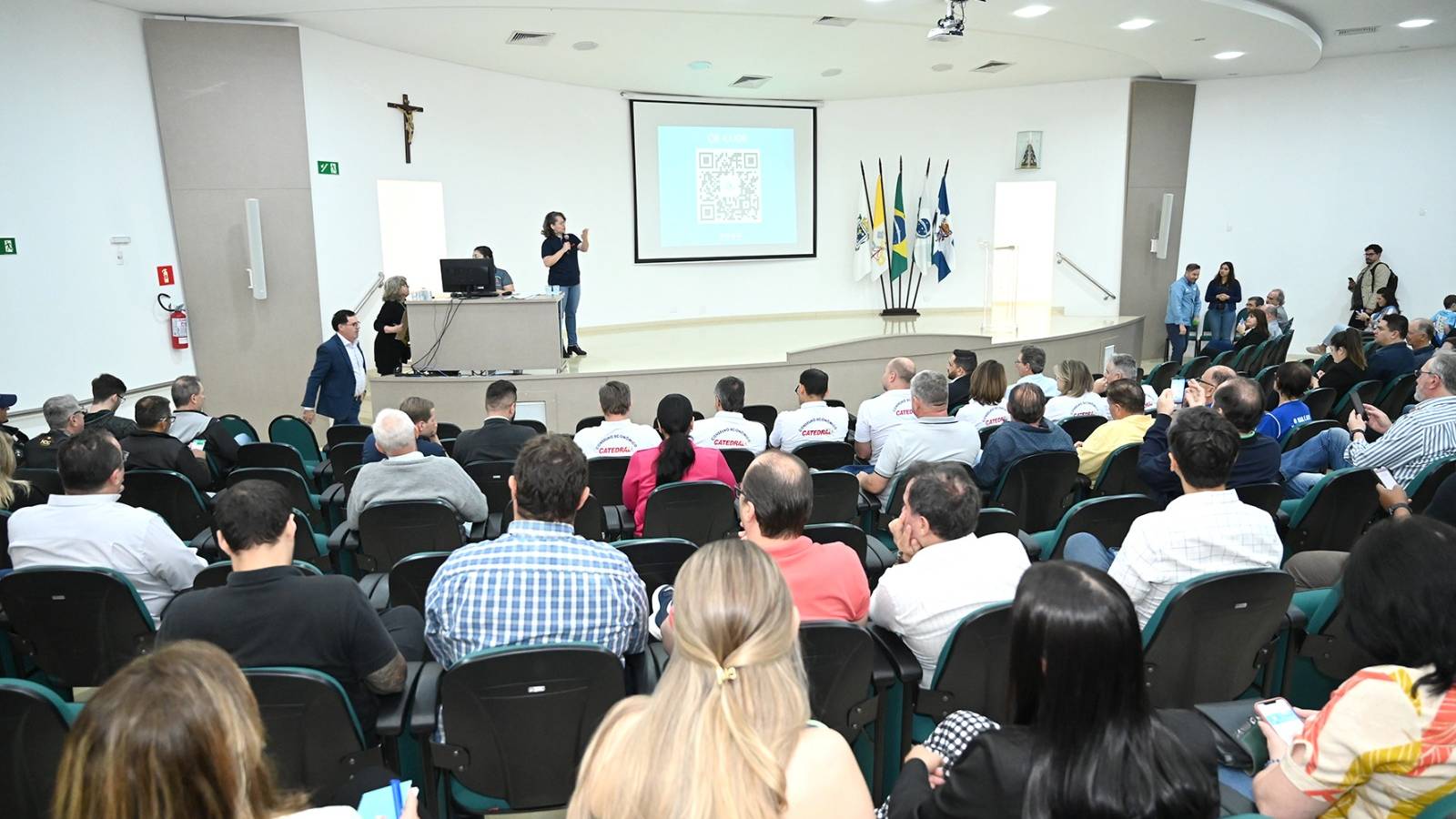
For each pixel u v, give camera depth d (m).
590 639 2.01
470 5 6.74
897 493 3.61
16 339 5.80
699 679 1.02
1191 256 11.60
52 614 2.33
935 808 1.21
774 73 9.69
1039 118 11.45
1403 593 1.30
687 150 10.97
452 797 2.00
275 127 7.25
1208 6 7.27
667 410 3.62
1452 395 3.49
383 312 7.22
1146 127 11.02
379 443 3.28
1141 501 2.95
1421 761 1.24
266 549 1.91
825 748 1.06
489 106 9.27
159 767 0.91
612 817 1.00
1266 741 1.60
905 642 2.15
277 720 1.74
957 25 6.63
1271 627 2.13
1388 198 10.46
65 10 6.08
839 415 4.64
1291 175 10.93
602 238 10.56
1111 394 4.08
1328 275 10.91
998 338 9.38
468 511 3.35
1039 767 1.10
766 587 1.07
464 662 1.75
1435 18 8.55
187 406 4.78
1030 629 1.15
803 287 11.96
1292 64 9.95
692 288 11.33
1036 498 3.65
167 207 7.00
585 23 7.38
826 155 11.80
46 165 5.98
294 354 7.58
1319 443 3.91
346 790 1.68
